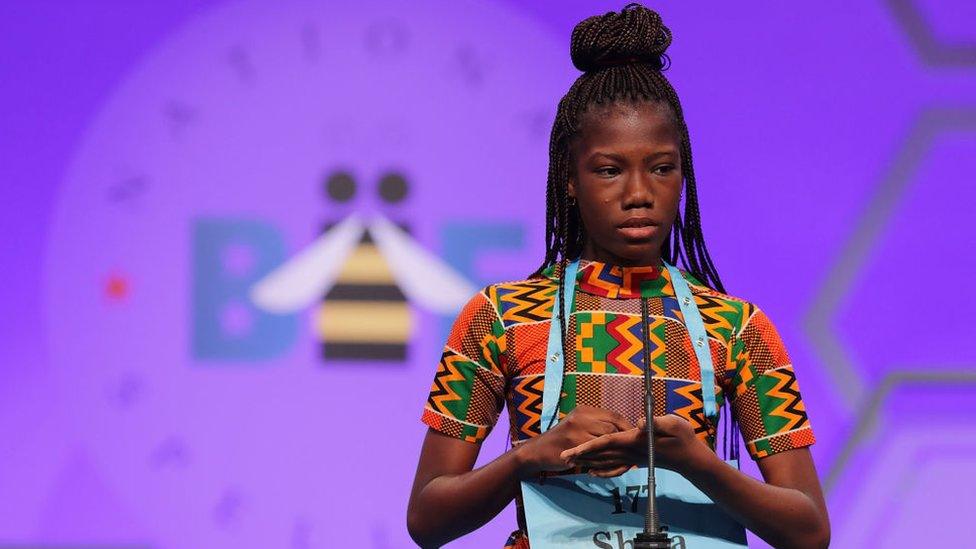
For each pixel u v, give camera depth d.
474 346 5.11
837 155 11.80
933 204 11.80
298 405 11.62
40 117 11.73
